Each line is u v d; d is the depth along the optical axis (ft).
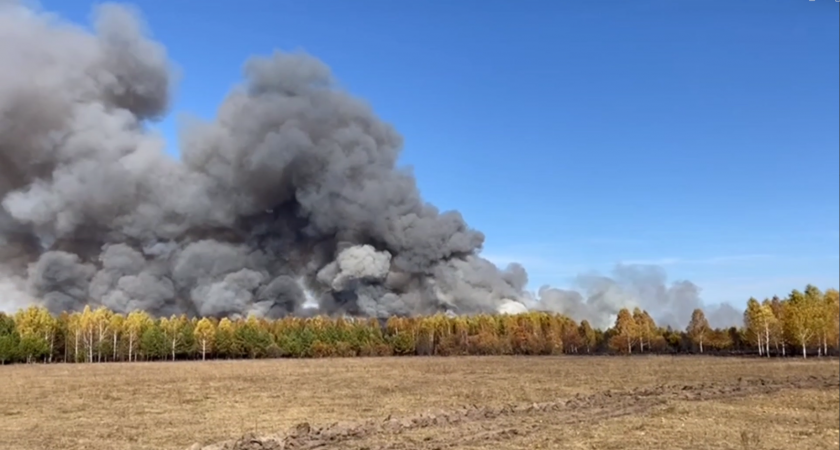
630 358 252.42
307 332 345.72
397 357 295.07
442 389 109.40
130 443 53.93
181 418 70.74
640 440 54.19
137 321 314.55
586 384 118.21
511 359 252.83
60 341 298.97
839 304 261.24
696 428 61.31
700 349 326.24
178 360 295.28
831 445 52.65
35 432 60.18
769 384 114.42
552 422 65.77
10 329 276.21
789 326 260.62
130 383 123.44
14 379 135.64
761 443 53.26
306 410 78.69
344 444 52.54
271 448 50.96
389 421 65.46
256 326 341.00
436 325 368.89
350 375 148.36
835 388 106.32
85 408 80.64
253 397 95.45
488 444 52.08
